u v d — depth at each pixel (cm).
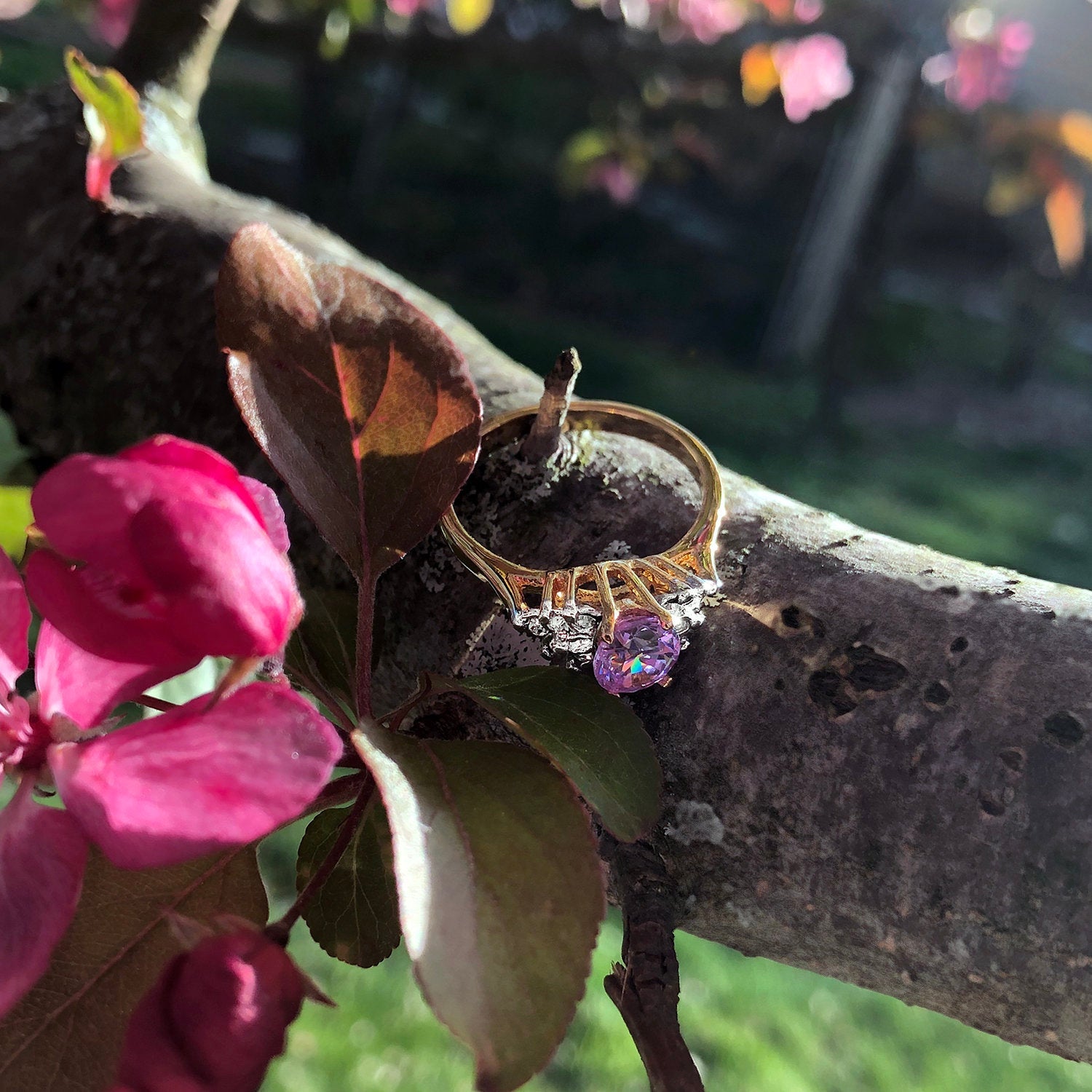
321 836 8
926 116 57
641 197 104
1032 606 8
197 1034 5
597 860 7
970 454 81
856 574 9
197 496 6
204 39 16
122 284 12
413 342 8
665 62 43
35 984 7
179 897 7
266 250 8
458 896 6
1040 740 8
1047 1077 32
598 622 9
